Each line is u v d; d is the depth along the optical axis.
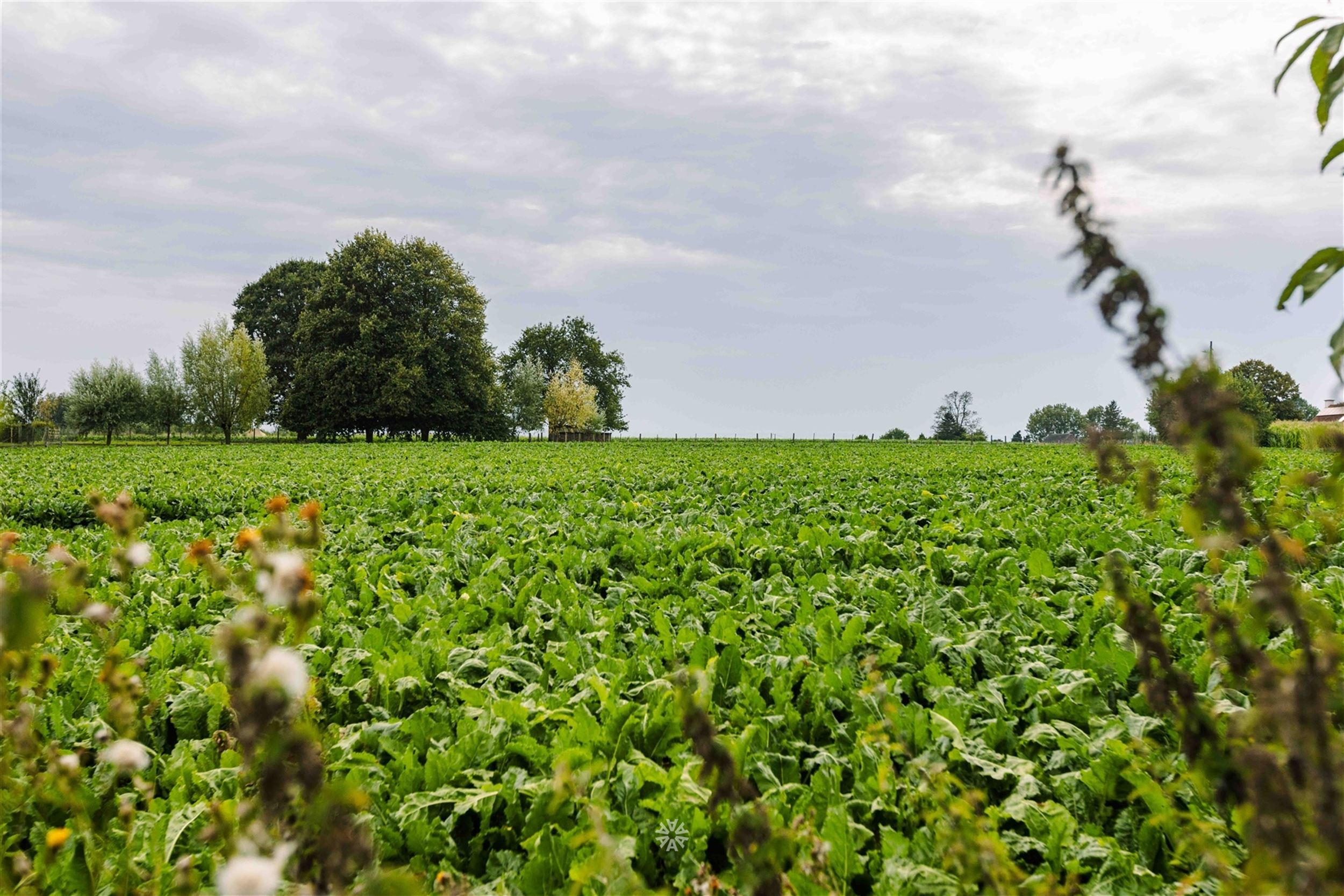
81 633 6.00
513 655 5.88
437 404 55.38
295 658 1.53
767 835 1.82
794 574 8.41
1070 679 5.08
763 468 21.22
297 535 2.44
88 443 58.03
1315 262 1.83
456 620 6.62
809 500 13.27
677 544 9.23
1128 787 3.79
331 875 1.54
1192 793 3.53
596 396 80.69
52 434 60.28
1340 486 1.65
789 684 5.13
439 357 55.44
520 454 30.78
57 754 3.19
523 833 3.67
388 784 3.98
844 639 5.76
